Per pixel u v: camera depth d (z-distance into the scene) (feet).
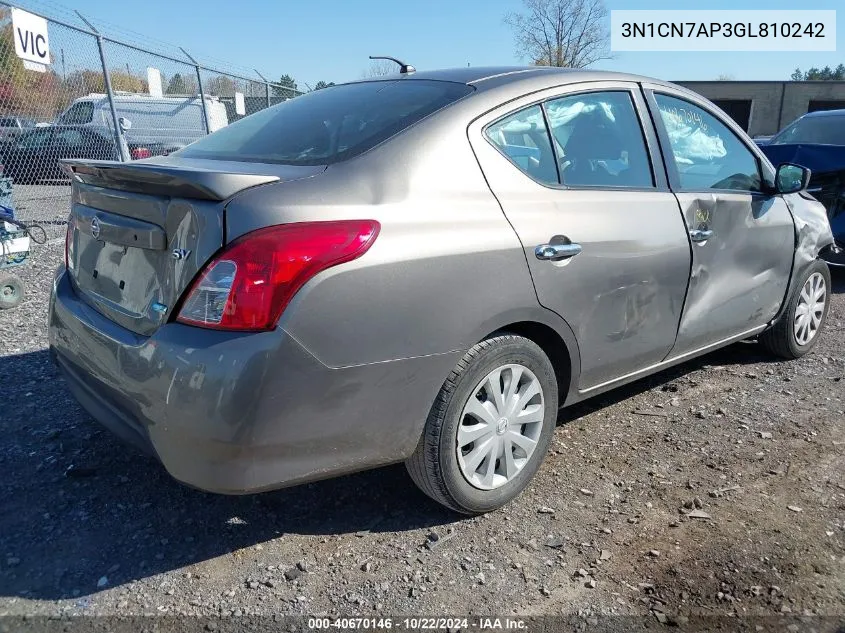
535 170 9.25
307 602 7.58
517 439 9.22
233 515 9.15
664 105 11.48
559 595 7.73
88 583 7.79
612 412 12.54
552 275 8.94
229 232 6.91
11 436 11.05
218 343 6.81
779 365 15.03
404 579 7.97
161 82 37.06
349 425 7.50
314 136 9.05
